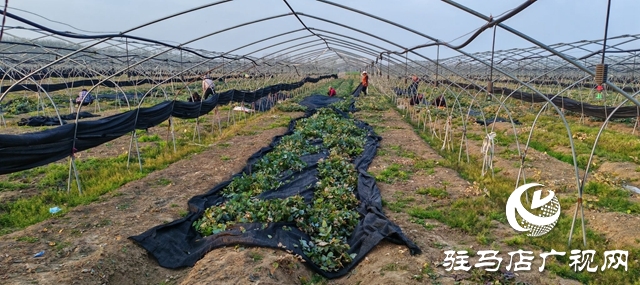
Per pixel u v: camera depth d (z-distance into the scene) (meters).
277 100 31.31
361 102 30.88
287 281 6.44
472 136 18.22
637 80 32.75
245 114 24.36
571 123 21.25
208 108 17.66
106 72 36.47
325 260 7.09
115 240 7.59
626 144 15.38
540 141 16.81
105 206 9.37
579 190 7.67
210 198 10.12
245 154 14.47
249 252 7.00
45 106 28.02
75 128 10.06
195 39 13.64
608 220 8.65
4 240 7.46
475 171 12.57
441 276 6.42
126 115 12.02
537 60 31.95
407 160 13.70
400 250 7.15
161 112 13.89
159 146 15.59
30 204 9.38
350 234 8.26
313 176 12.05
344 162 12.98
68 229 8.05
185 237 8.04
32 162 8.99
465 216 8.91
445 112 25.11
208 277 6.33
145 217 8.84
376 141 17.09
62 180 11.34
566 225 8.66
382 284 6.12
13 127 20.02
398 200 10.00
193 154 14.55
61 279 6.08
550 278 6.54
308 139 17.61
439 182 11.37
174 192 10.49
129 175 11.66
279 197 10.29
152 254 7.34
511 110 26.58
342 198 9.81
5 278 6.11
